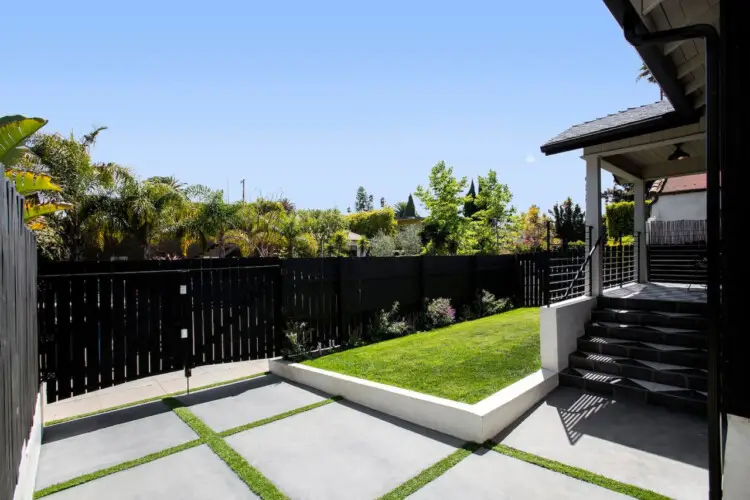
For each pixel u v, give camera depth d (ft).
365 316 26.71
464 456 11.80
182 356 18.97
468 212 99.45
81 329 16.19
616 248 25.91
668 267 30.04
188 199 60.13
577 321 19.11
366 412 15.48
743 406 6.68
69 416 15.57
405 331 27.66
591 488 10.00
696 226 35.47
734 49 6.58
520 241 86.53
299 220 77.56
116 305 17.15
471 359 19.70
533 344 22.58
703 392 14.52
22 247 10.11
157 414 15.69
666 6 10.75
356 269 26.11
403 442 12.87
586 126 22.49
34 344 12.82
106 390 18.65
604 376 16.70
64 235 46.21
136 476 11.17
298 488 10.41
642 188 28.91
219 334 20.13
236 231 63.36
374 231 105.09
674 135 18.45
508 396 14.19
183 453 12.48
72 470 11.56
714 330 6.91
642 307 19.75
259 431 13.93
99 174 49.39
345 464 11.57
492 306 36.35
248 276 21.20
